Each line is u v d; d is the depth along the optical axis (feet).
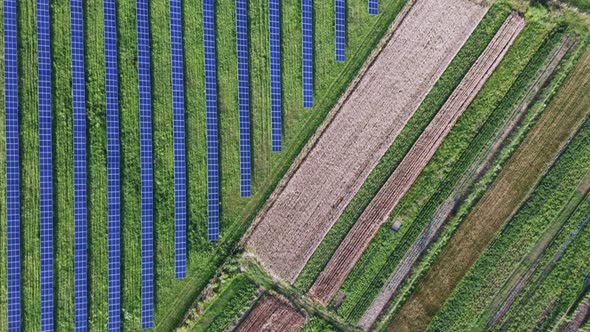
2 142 79.10
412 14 93.86
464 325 94.68
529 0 94.58
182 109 86.02
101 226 82.94
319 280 92.17
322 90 92.43
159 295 85.66
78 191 81.51
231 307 89.25
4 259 78.64
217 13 87.51
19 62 79.82
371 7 92.99
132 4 84.07
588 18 94.63
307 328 92.12
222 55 88.02
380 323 93.50
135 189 84.38
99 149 82.89
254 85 89.61
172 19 85.20
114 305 83.05
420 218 94.68
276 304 91.09
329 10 91.97
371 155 93.61
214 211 87.66
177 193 85.56
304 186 91.71
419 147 94.48
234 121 88.74
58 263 81.15
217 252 88.38
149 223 84.48
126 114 84.12
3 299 78.64
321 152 92.17
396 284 94.17
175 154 85.30
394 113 93.97
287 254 91.20
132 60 84.28
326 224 92.38
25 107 80.02
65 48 81.82
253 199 90.07
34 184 80.33
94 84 82.74
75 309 81.41
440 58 94.53
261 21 89.40
